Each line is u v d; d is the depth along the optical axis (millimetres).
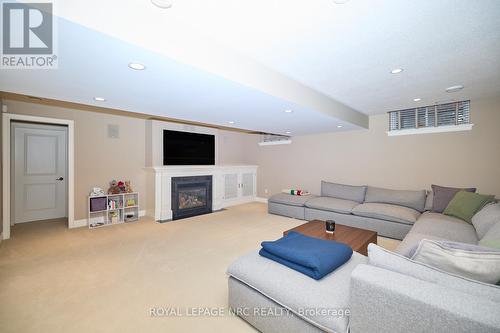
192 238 3516
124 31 1338
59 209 4590
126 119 4648
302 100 2867
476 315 846
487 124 3520
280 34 1789
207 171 5430
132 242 3320
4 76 1884
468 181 3684
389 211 3596
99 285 2160
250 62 2174
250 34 1787
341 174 5160
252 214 5168
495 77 2650
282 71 2496
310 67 2393
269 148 6539
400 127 4355
